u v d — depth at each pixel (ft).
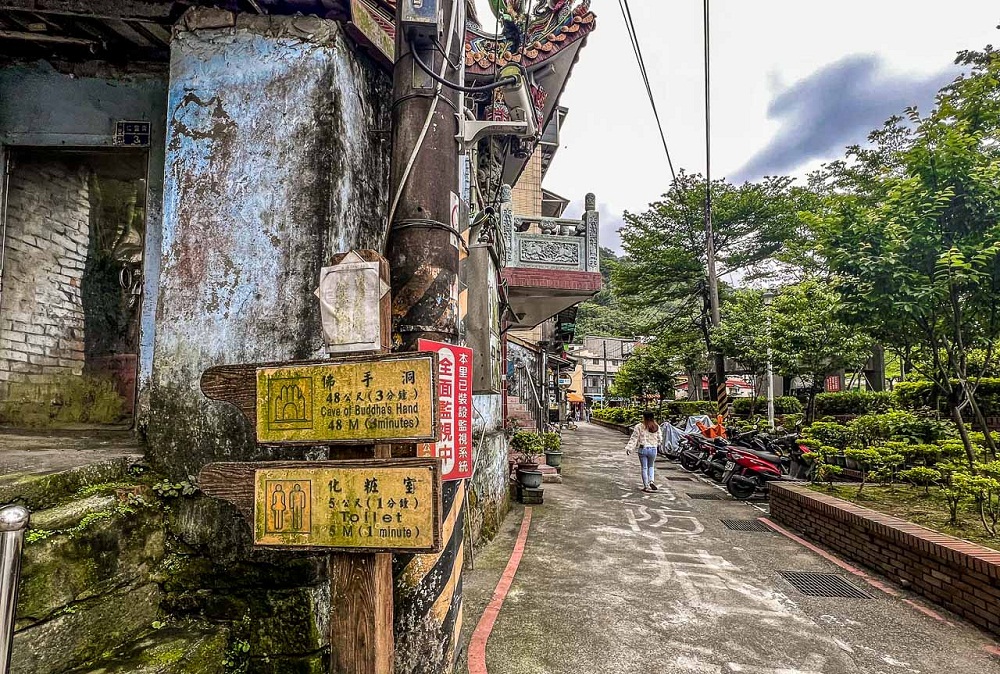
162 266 10.62
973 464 18.17
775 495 25.71
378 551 6.63
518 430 40.34
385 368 6.93
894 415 29.07
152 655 8.20
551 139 40.55
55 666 7.48
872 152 49.01
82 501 8.39
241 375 7.54
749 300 52.49
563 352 76.07
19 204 13.04
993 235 19.30
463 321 15.57
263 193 10.45
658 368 78.69
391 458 6.79
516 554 19.63
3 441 11.51
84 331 13.21
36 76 12.55
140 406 11.75
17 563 5.16
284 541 6.98
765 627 13.64
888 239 20.90
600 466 45.57
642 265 66.69
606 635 13.11
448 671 10.21
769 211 61.87
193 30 10.82
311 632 9.21
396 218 10.68
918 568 15.85
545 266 33.32
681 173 64.75
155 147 12.48
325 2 10.31
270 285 10.25
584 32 22.66
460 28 12.60
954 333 22.24
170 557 9.75
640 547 20.81
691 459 42.37
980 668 11.72
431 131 10.75
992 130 22.07
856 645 12.71
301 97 10.57
